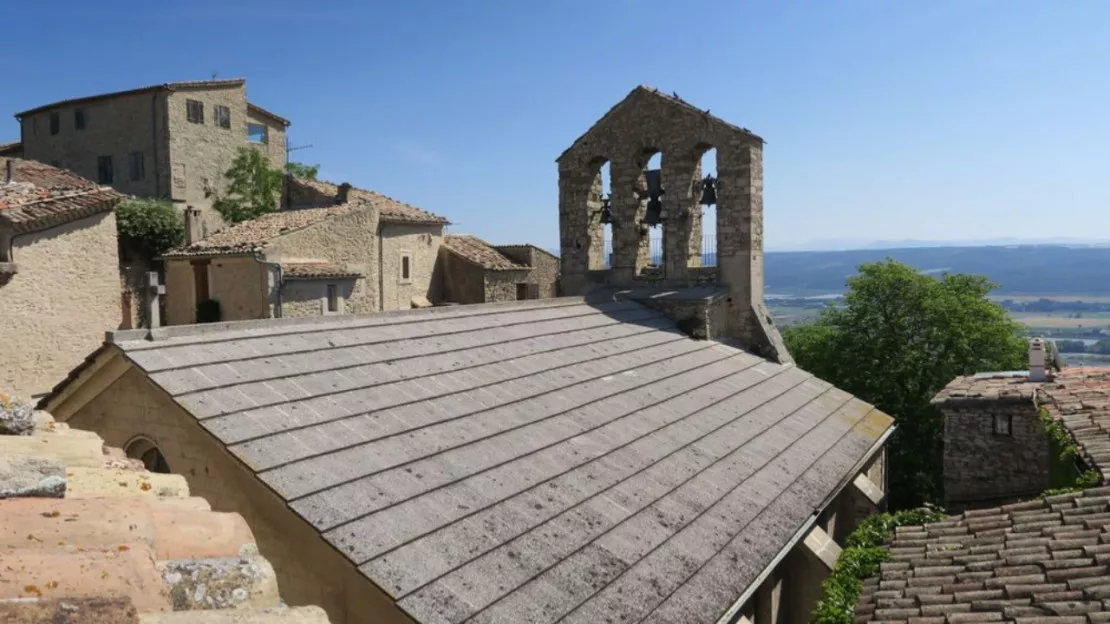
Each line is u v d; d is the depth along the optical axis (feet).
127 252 117.29
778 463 46.65
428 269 132.57
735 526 36.94
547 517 31.04
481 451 33.81
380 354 38.86
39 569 12.17
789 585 46.32
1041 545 28.94
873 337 108.68
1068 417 44.83
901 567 31.24
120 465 21.58
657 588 29.63
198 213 114.01
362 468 28.84
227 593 14.74
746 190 68.44
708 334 66.13
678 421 46.34
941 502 94.84
